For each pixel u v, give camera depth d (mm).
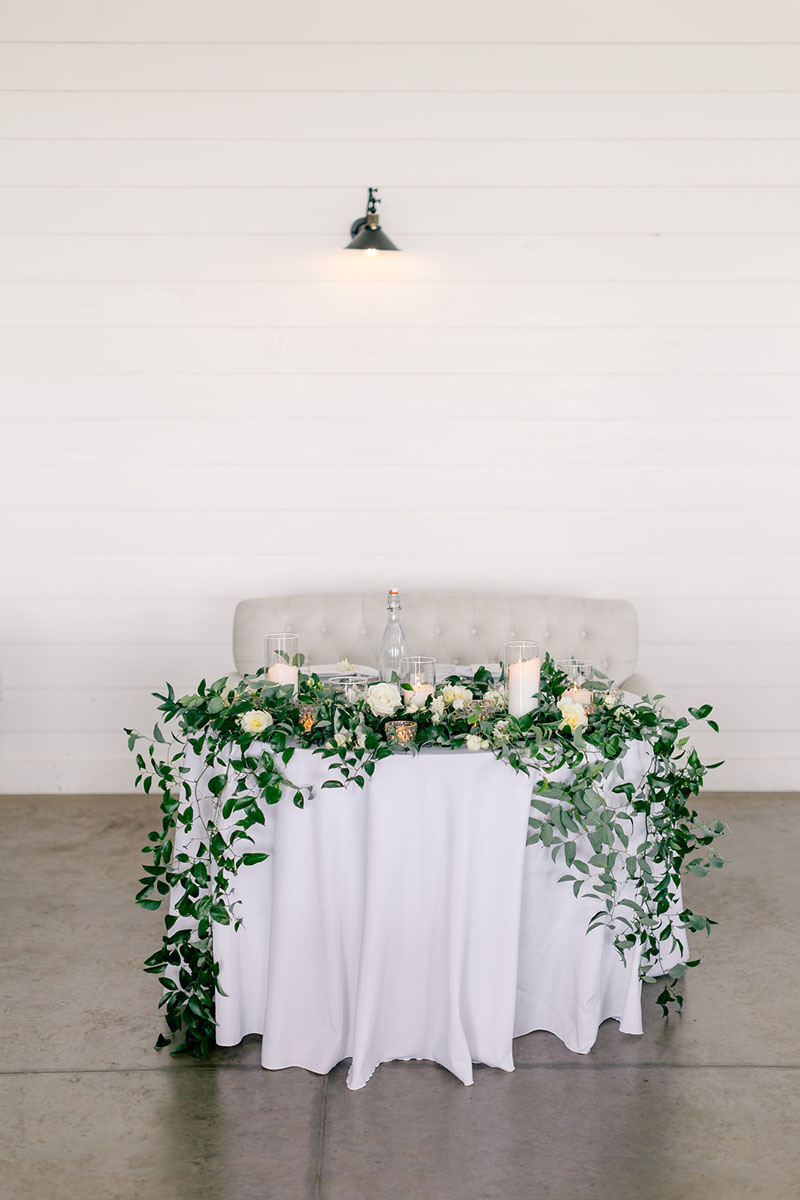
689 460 4340
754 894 3453
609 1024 2660
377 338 4258
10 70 4113
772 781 4480
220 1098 2361
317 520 4340
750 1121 2277
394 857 2365
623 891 2574
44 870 3645
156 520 4328
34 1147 2195
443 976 2428
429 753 2344
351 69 4137
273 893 2432
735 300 4266
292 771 2371
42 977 2908
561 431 4316
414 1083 2412
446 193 4195
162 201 4184
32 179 4164
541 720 2479
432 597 4051
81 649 4387
